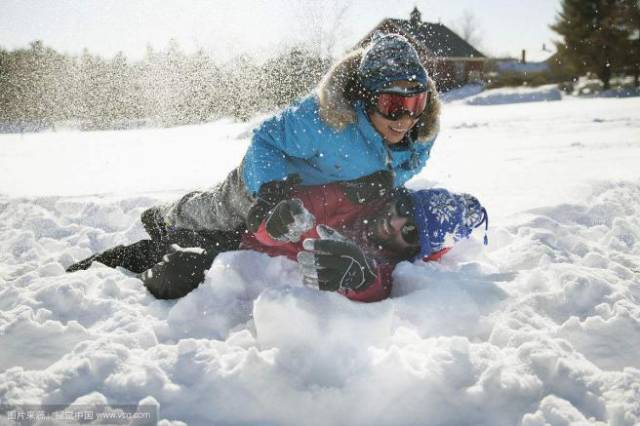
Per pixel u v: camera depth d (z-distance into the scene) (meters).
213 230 2.62
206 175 6.04
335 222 2.50
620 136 9.16
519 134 10.45
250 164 2.33
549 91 33.03
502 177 5.35
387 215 2.44
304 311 1.83
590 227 3.48
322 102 2.28
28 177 6.11
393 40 2.25
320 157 2.41
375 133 2.32
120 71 13.35
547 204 3.73
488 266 2.62
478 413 1.62
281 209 1.97
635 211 3.69
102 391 1.65
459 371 1.69
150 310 2.24
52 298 2.21
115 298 2.32
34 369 1.86
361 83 2.27
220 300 2.22
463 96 36.06
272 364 1.70
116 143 10.75
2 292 2.24
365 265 1.96
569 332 1.98
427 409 1.62
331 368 1.73
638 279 2.45
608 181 4.23
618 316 1.98
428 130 2.48
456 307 2.14
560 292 2.22
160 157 8.09
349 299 2.13
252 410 1.63
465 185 4.96
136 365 1.74
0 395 1.60
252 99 12.95
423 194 2.55
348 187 2.45
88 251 3.14
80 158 8.20
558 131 10.66
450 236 2.53
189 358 1.75
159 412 1.60
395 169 2.53
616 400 1.59
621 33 37.31
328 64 12.63
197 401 1.63
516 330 1.98
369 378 1.65
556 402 1.58
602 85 38.38
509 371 1.71
